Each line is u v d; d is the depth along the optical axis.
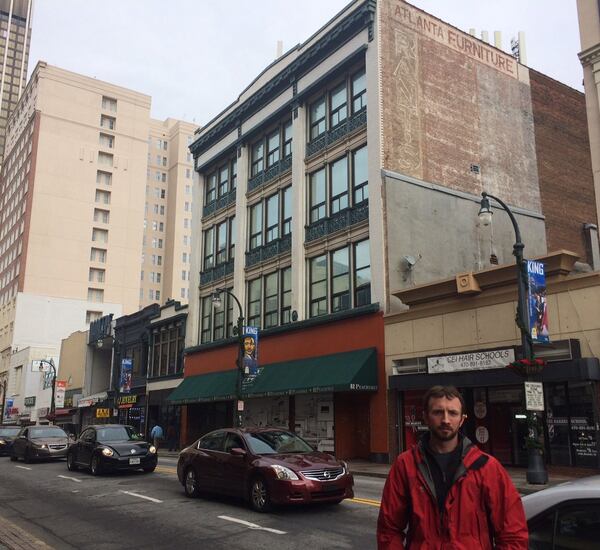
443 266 25.16
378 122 24.52
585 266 23.02
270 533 9.39
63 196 88.12
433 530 3.35
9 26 171.50
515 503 3.34
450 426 3.44
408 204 24.64
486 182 27.88
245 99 34.25
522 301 15.84
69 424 55.69
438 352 20.80
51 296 83.69
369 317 23.61
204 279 37.31
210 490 12.85
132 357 45.66
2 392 81.81
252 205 33.62
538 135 30.86
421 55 26.80
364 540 8.73
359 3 26.05
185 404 34.78
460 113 27.66
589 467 16.66
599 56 21.23
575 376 16.52
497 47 31.75
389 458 21.81
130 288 91.00
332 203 27.16
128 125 96.00
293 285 28.23
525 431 18.62
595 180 21.00
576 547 3.38
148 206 121.62
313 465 11.16
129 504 12.79
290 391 24.70
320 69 28.55
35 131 88.12
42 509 12.46
